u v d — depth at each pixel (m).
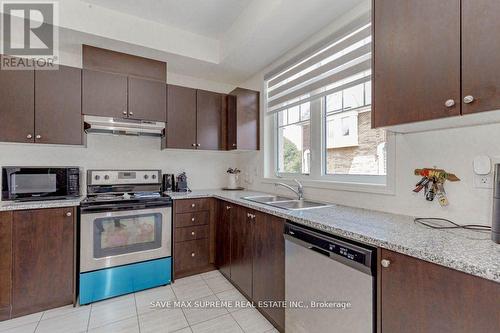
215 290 2.34
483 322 0.76
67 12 2.15
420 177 1.45
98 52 2.48
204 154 3.37
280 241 1.70
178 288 2.38
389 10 1.27
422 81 1.12
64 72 2.27
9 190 2.07
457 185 1.28
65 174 2.31
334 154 2.16
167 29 2.58
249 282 2.10
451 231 1.17
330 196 2.06
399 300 0.99
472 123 1.18
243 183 3.43
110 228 2.20
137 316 1.93
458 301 0.82
